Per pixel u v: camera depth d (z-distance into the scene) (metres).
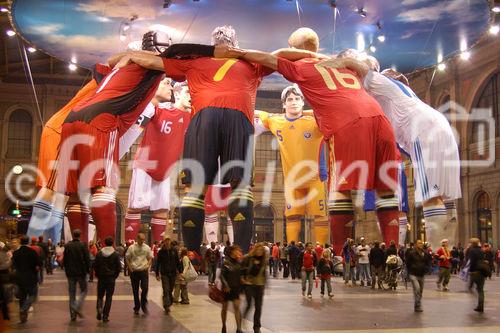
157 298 12.54
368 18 13.16
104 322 8.87
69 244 9.14
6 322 5.98
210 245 17.45
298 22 13.28
